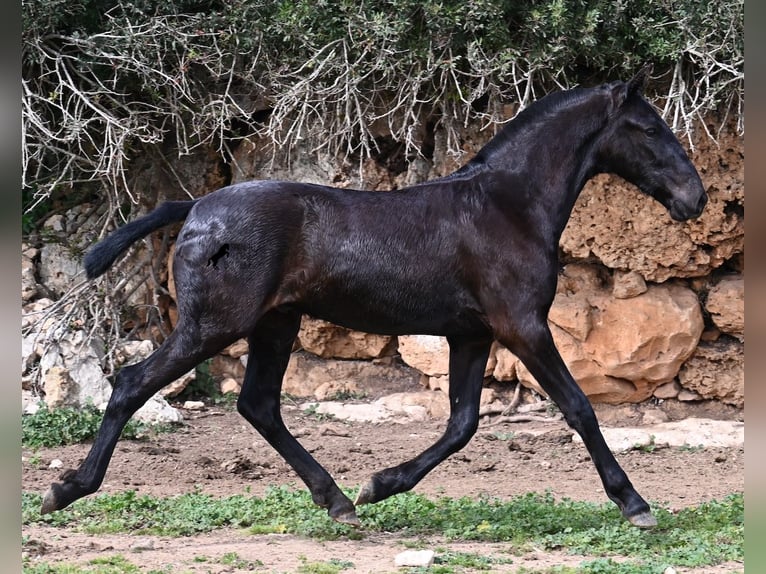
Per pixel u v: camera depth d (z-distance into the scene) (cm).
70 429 1188
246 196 779
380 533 817
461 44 1301
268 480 1057
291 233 778
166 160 1442
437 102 1362
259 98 1438
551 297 812
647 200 1327
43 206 1484
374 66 1297
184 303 773
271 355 836
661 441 1218
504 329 801
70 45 1386
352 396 1422
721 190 1316
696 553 729
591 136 834
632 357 1316
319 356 1470
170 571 662
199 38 1391
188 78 1404
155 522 832
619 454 1186
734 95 1300
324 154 1423
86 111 1423
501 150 828
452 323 813
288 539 789
